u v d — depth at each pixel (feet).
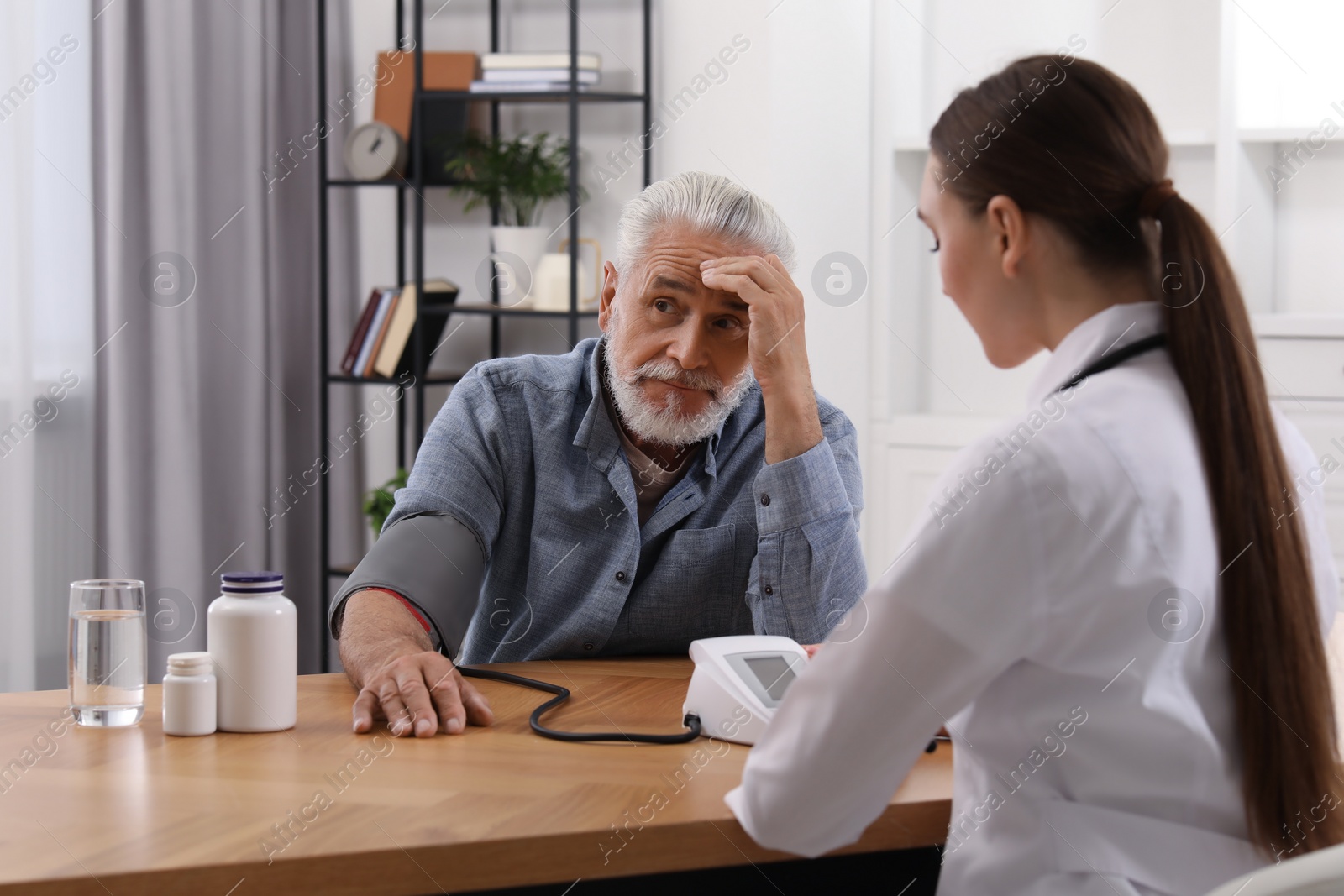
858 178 10.23
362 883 2.84
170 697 3.79
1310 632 2.78
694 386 4.93
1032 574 2.73
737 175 9.99
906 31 10.38
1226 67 8.96
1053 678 2.85
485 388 5.32
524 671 4.77
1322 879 2.34
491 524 5.17
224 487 10.19
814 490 4.81
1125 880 2.74
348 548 11.73
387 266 11.86
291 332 11.09
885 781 2.93
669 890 3.35
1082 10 10.06
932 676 2.81
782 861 3.45
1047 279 3.05
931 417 10.33
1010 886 2.90
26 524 8.34
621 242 5.09
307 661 11.33
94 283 9.02
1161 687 2.74
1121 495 2.69
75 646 3.91
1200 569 2.74
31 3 8.32
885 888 3.55
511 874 2.94
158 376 9.43
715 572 5.24
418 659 4.11
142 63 9.29
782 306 4.79
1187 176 9.72
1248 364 2.84
